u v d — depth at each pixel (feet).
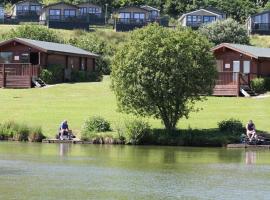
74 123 207.10
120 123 198.29
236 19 634.84
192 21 539.29
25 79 286.66
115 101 244.63
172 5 652.07
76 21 519.60
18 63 295.89
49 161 149.69
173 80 189.88
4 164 144.05
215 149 181.06
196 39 196.34
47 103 242.37
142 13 543.80
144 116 196.65
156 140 189.26
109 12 640.17
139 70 190.19
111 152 169.37
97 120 197.06
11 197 107.04
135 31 198.29
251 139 185.57
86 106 234.99
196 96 195.42
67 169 137.90
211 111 221.25
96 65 369.09
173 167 143.64
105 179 126.21
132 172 135.64
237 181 126.11
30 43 307.58
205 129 196.54
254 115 215.10
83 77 318.86
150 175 132.26
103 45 427.74
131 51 191.72
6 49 313.53
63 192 112.06
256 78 268.82
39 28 414.62
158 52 189.67
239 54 279.49
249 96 256.93
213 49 281.74
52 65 309.83
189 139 187.42
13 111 225.56
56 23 514.68
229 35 446.60
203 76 193.98
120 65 192.85
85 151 171.01
